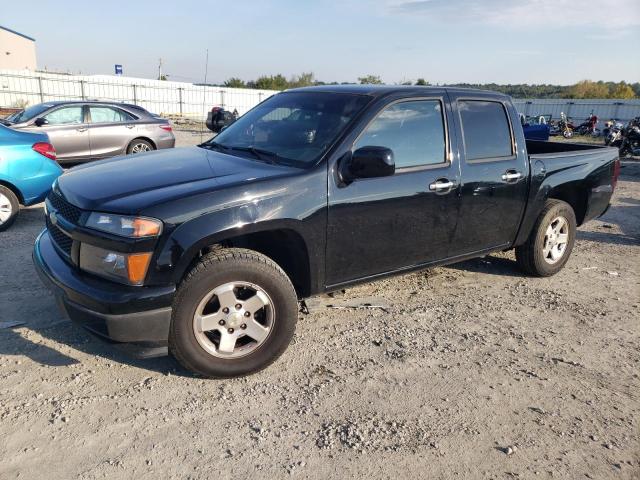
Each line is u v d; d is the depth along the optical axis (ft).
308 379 10.83
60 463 8.13
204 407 9.73
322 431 9.21
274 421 9.43
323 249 11.46
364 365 11.44
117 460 8.27
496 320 14.08
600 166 17.69
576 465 8.71
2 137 19.75
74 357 11.16
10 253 17.43
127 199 9.83
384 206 12.11
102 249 9.68
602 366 11.98
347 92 13.23
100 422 9.14
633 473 8.61
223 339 10.45
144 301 9.46
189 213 9.71
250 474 8.13
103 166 12.17
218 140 14.21
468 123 14.02
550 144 20.30
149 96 106.93
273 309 10.75
